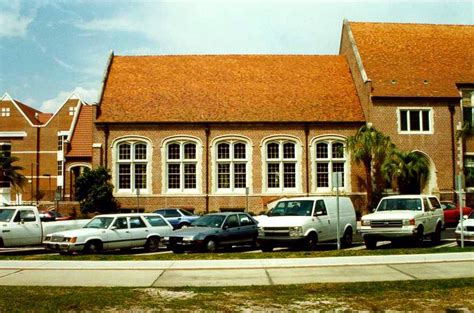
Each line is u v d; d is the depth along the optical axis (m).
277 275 14.84
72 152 48.25
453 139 41.19
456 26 47.53
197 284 13.59
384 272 15.06
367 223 21.64
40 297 11.73
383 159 39.12
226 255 19.03
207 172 40.84
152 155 40.94
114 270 16.05
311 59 47.00
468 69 43.25
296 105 42.28
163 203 40.59
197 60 46.44
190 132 41.12
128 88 43.38
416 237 20.97
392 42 45.25
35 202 48.47
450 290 12.09
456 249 19.83
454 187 40.69
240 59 46.75
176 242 21.12
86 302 11.13
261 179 40.88
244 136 41.16
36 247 24.91
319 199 22.25
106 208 39.09
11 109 58.94
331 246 23.22
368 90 40.66
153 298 11.59
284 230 20.62
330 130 41.44
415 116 41.16
